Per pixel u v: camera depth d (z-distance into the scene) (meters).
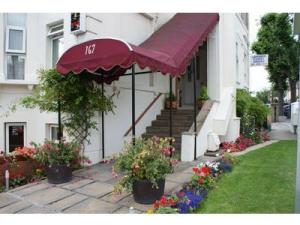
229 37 10.70
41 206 4.82
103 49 5.82
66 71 6.41
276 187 5.36
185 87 12.41
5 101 7.88
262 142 11.41
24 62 8.34
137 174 4.76
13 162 6.22
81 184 5.91
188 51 7.66
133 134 5.61
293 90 24.62
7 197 5.30
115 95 8.30
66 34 7.67
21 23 8.31
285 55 22.09
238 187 5.40
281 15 21.72
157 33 9.37
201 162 7.38
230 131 10.13
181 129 8.89
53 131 8.28
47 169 6.09
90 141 7.54
